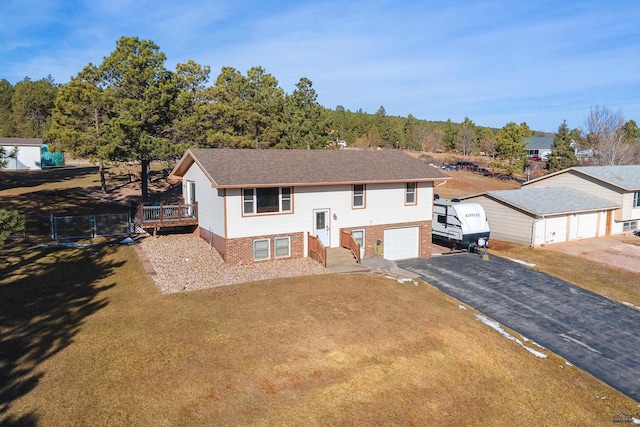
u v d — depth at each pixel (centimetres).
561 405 1184
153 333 1322
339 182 2200
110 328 1348
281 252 2166
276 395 1077
